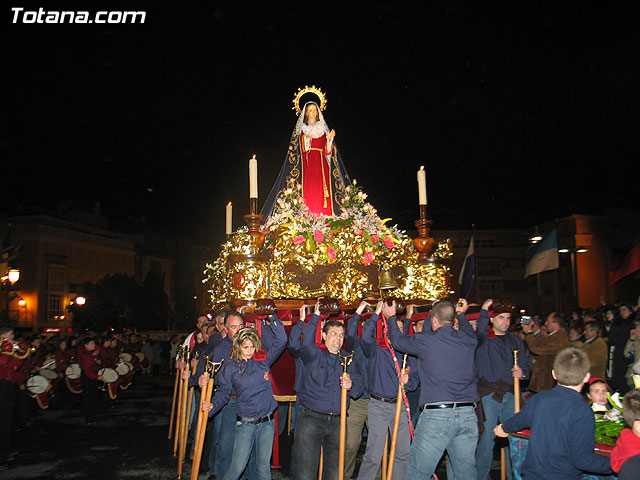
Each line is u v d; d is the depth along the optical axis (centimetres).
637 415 354
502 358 662
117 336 2177
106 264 4678
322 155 970
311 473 556
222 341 727
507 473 682
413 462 509
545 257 1455
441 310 529
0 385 909
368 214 892
